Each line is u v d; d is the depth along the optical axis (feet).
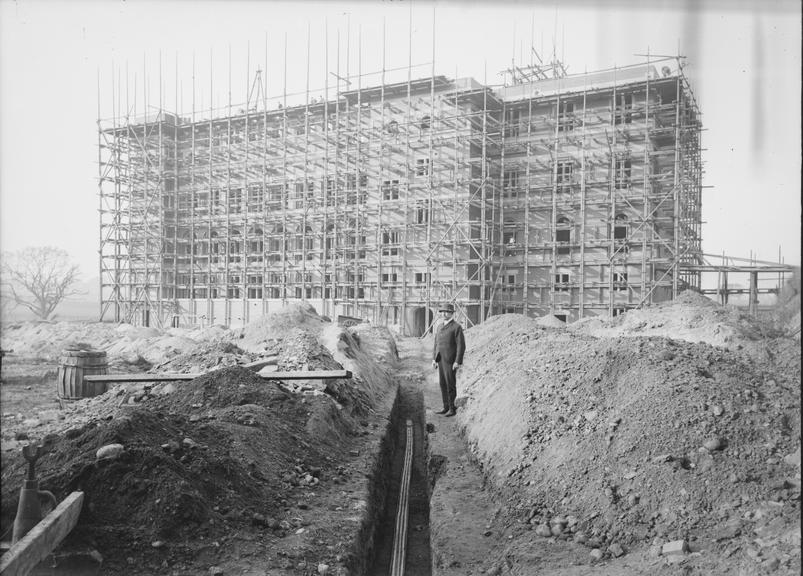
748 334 47.29
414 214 142.10
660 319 58.65
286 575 16.39
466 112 135.74
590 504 19.22
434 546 20.33
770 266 92.73
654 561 15.51
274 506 20.79
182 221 171.22
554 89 131.85
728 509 16.83
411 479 33.63
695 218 130.00
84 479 17.07
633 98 122.52
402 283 140.46
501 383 33.68
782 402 21.71
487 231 135.44
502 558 17.94
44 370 59.41
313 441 28.45
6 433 30.94
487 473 25.70
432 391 54.13
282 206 155.02
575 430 23.25
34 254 84.07
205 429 24.11
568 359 29.86
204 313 162.09
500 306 134.00
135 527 16.58
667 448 19.88
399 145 144.15
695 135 123.54
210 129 164.86
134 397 36.24
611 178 119.85
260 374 33.76
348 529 19.98
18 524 14.05
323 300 146.30
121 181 174.19
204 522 17.57
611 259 117.08
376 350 77.20
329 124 156.87
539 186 130.00
